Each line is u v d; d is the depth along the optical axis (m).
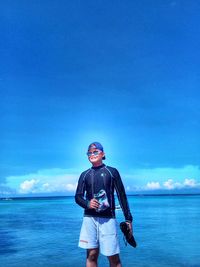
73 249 11.04
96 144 3.96
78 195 3.91
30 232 16.61
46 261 9.03
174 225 19.11
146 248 10.73
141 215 27.55
